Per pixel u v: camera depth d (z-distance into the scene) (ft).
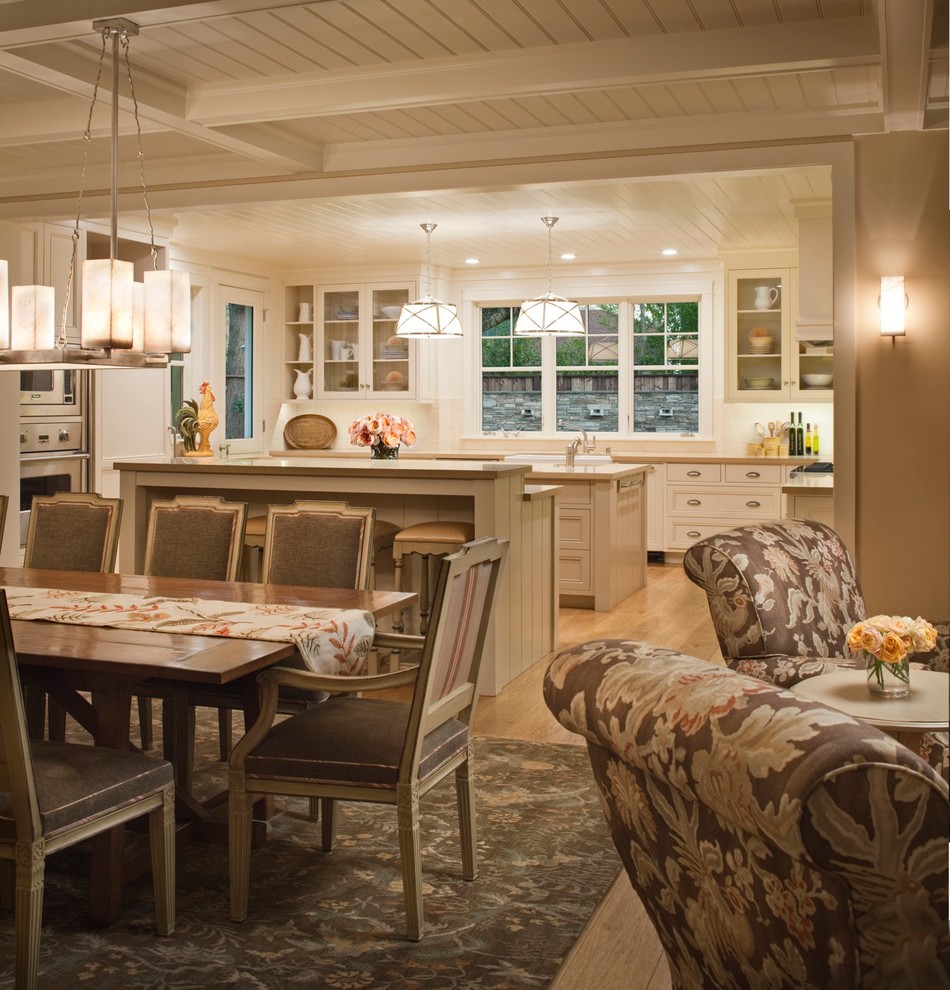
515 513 16.84
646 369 31.89
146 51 13.67
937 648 10.57
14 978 7.86
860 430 15.72
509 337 33.01
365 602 10.93
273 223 24.38
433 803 11.72
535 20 12.71
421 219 23.93
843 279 15.72
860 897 4.21
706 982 5.67
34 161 19.70
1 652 7.01
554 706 5.89
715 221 24.31
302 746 8.72
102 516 13.89
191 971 8.03
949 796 3.98
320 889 9.52
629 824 5.79
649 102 15.69
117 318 10.94
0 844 7.43
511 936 8.64
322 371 32.09
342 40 13.32
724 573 10.57
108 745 9.28
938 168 15.35
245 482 17.29
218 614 10.23
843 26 12.68
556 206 22.44
